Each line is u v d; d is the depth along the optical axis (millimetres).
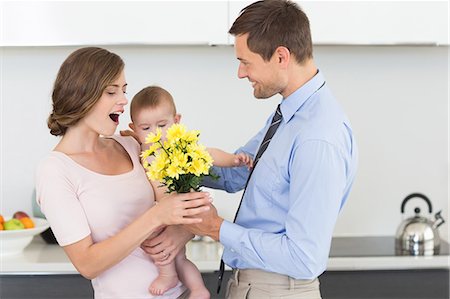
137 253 2408
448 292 3393
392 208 3912
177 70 3783
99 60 2260
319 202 2133
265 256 2189
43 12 3367
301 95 2268
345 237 3861
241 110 3818
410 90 3873
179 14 3396
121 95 2309
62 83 2262
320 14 3414
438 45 3510
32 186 3797
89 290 3289
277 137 2293
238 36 2254
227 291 2482
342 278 3367
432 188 3920
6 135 3773
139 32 3393
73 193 2264
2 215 3797
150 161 2533
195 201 2180
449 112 3893
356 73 3844
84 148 2359
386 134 3883
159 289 2400
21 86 3750
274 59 2229
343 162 2180
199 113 3807
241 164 2658
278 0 2289
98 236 2307
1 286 3252
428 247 3496
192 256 3352
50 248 3518
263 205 2289
